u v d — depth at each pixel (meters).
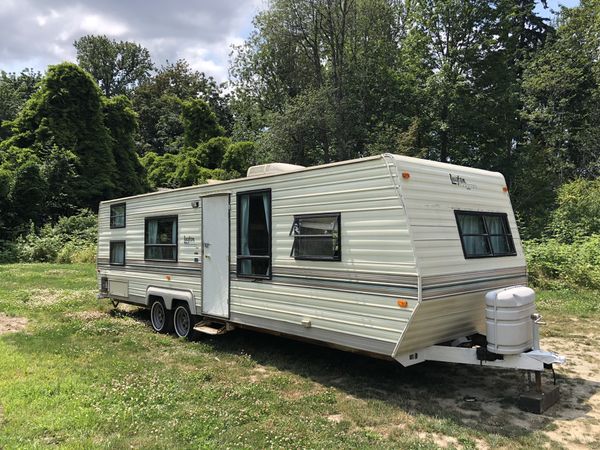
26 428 4.41
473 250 5.77
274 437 4.28
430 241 5.04
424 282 4.80
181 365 6.57
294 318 6.09
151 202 8.99
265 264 6.52
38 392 5.34
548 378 5.96
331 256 5.58
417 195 5.07
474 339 5.93
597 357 6.81
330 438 4.29
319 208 5.77
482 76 25.27
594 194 19.17
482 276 5.72
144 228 9.20
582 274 12.23
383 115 26.53
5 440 4.16
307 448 4.09
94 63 60.19
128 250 9.69
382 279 5.06
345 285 5.44
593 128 24.09
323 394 5.41
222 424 4.54
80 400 5.11
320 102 26.42
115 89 61.72
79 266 20.27
